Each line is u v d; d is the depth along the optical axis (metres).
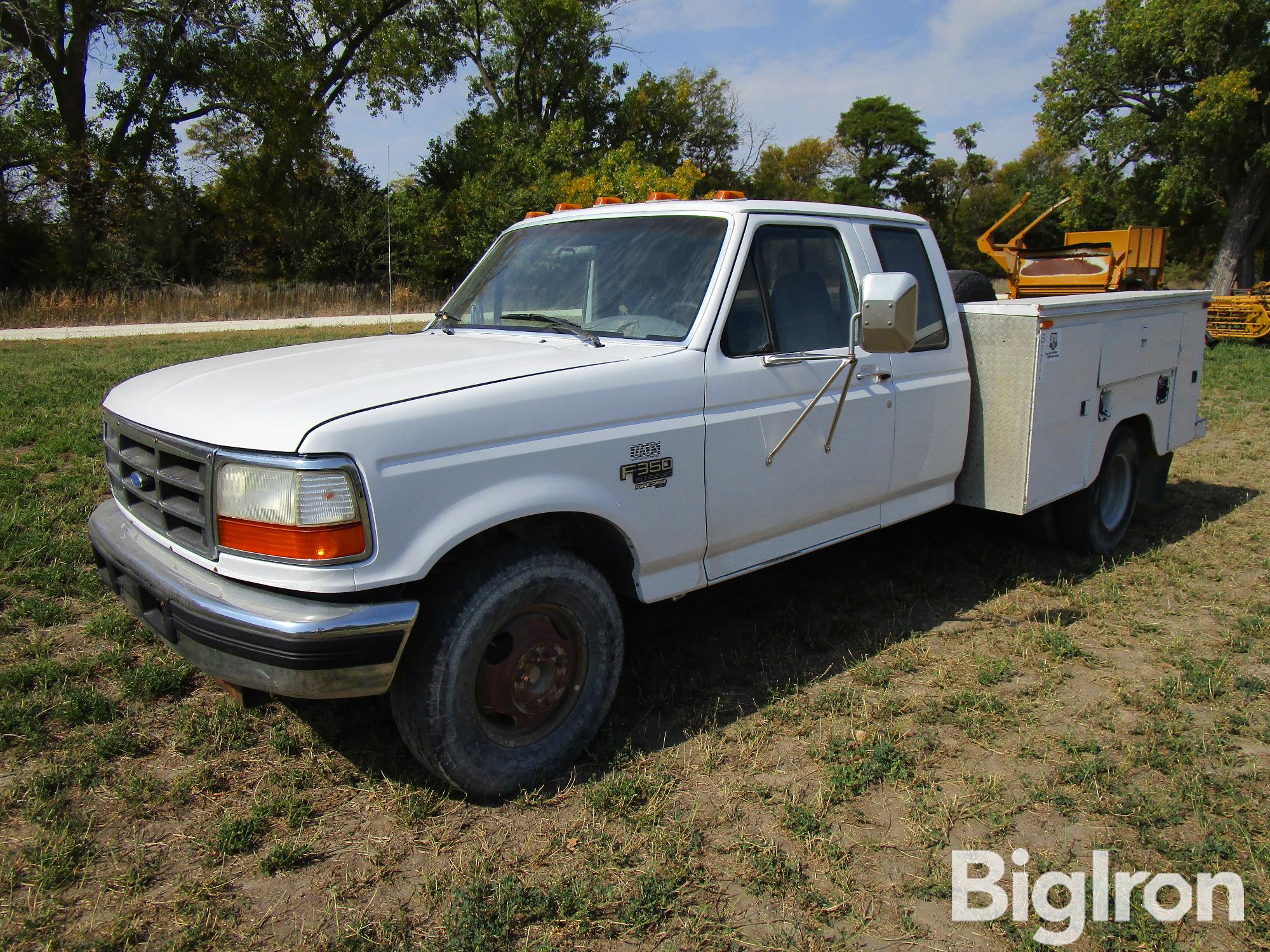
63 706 3.55
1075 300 5.07
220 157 35.78
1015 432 4.80
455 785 3.02
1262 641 4.47
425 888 2.66
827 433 4.03
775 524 3.91
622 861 2.81
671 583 3.61
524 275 4.29
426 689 2.87
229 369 3.43
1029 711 3.76
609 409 3.24
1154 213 31.66
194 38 32.44
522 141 37.75
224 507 2.77
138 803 3.04
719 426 3.58
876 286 3.23
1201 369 6.52
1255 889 2.71
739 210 3.81
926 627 4.62
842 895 2.68
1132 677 4.10
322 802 3.11
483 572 2.95
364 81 37.50
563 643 3.25
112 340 17.66
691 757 3.39
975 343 4.89
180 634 2.89
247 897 2.65
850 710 3.73
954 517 6.39
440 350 3.64
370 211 33.62
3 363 12.33
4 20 29.86
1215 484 7.57
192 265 33.00
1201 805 3.10
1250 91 25.98
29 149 30.84
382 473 2.70
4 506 5.64
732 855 2.87
